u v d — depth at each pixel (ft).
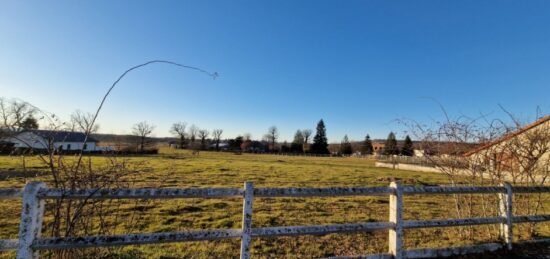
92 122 14.26
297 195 13.83
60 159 13.24
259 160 164.76
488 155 22.07
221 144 367.25
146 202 33.76
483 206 21.24
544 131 21.43
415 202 39.73
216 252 18.25
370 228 14.69
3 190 10.84
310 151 347.15
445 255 16.22
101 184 13.62
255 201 37.17
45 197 11.28
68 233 12.62
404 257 15.37
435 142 23.27
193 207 33.09
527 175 21.65
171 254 17.57
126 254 16.65
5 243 10.82
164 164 87.56
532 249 17.83
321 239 21.52
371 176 82.43
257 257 17.93
